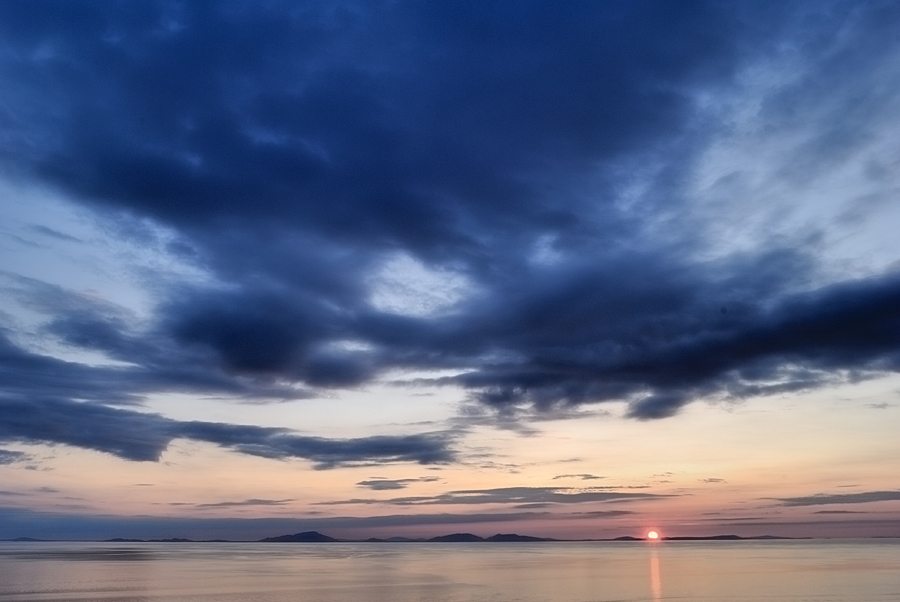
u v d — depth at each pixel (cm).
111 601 6284
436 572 10388
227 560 15412
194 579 8988
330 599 6362
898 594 6531
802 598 6222
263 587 7694
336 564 13450
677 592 6856
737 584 7706
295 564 13438
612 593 6769
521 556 18025
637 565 12075
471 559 15962
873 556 15700
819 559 14050
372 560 15538
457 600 6222
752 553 18738
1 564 13112
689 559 14638
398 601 6138
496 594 6756
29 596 6794
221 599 6400
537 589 7262
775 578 8562
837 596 6391
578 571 10356
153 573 10381
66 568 11794
